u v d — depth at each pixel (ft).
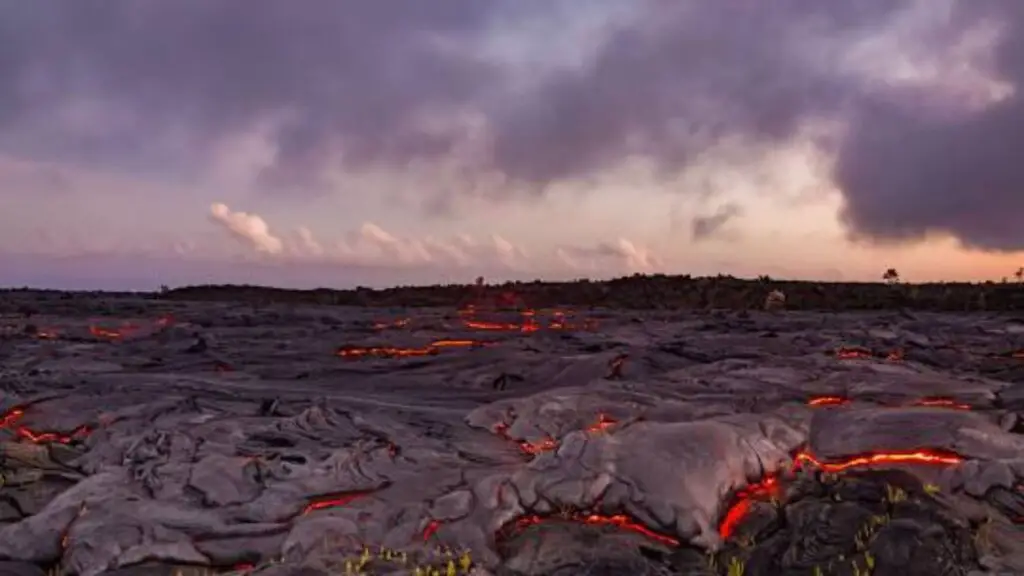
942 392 47.34
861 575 22.76
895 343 77.82
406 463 36.22
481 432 43.21
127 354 81.61
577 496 28.68
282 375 69.87
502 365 70.33
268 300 187.52
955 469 30.94
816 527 25.36
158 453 37.42
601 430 35.14
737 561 25.45
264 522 29.14
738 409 45.09
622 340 88.84
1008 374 59.93
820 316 118.32
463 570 24.09
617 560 24.63
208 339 92.58
